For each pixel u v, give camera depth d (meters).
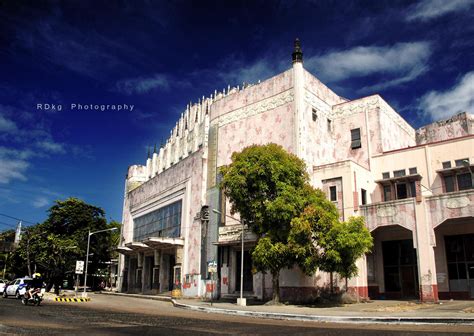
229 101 41.91
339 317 18.52
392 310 21.61
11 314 19.58
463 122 40.47
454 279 29.61
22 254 56.88
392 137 38.34
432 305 24.06
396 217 28.50
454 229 30.09
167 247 46.72
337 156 37.88
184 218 45.47
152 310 26.17
